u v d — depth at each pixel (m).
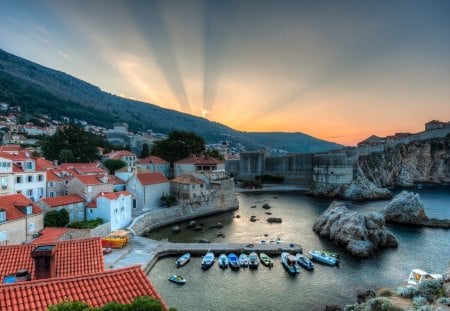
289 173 197.25
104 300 15.80
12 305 14.47
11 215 48.25
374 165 191.12
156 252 55.72
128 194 73.44
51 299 15.24
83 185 70.38
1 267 23.02
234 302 41.22
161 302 16.53
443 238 72.81
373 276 49.44
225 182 106.94
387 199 143.38
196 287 45.09
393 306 29.03
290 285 46.00
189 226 80.88
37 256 21.16
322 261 54.84
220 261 52.59
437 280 33.56
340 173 155.50
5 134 176.62
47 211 59.47
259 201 129.38
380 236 64.62
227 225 83.50
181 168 123.69
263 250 58.50
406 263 55.44
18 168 65.31
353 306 34.94
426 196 147.00
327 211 79.25
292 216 97.19
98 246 25.38
